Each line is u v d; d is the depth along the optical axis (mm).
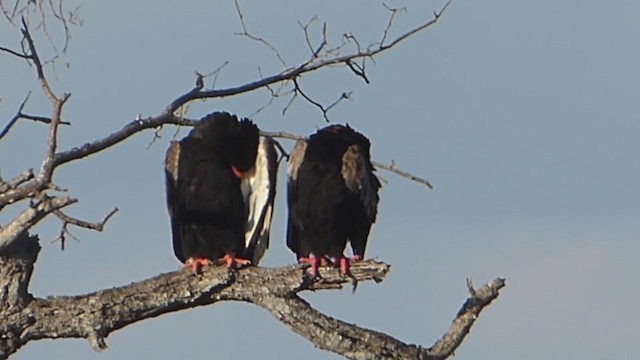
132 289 12406
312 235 15867
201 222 14875
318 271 12609
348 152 15656
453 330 12586
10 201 11773
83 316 12266
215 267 12688
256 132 14977
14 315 12172
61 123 12352
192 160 14875
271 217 14742
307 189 15688
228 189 14805
